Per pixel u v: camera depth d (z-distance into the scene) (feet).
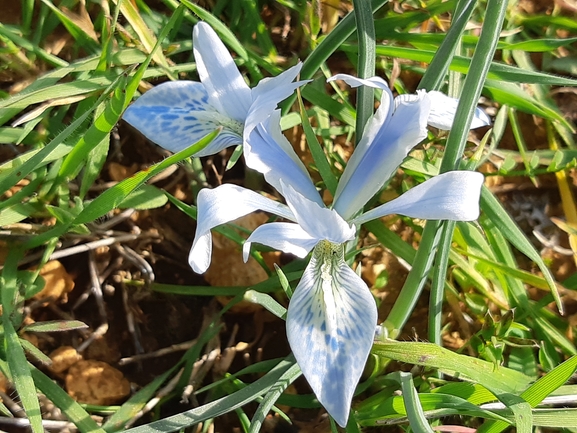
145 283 0.56
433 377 0.51
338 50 0.65
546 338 0.56
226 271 0.56
